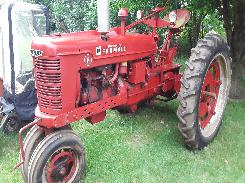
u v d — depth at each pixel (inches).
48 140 133.9
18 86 181.3
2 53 180.1
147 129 194.5
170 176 151.4
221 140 182.5
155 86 183.0
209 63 167.8
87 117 151.5
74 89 138.6
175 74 197.3
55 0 386.9
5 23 175.0
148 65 178.7
